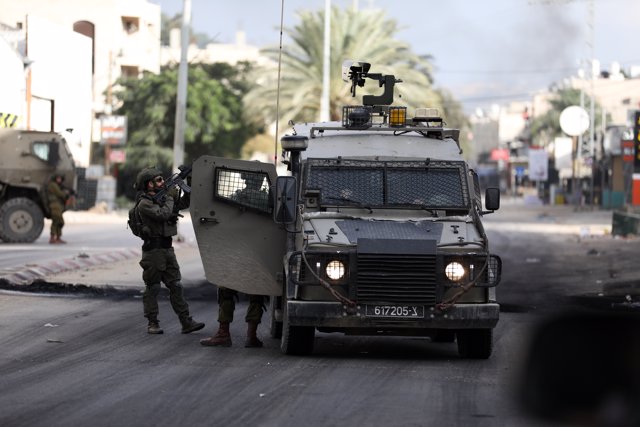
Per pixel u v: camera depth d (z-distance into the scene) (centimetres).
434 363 2738
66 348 2873
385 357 2859
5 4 16562
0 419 1912
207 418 1936
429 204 2934
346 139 3100
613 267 6056
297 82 13725
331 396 2188
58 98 11175
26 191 7256
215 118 15188
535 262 6525
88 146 12269
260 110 14150
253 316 2988
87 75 12156
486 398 2177
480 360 2809
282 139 3016
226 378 2411
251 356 2798
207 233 2916
